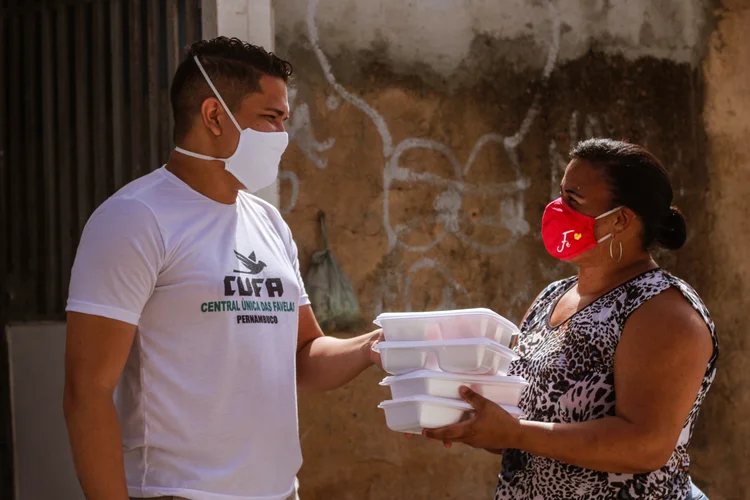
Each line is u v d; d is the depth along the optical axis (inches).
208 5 145.0
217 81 89.4
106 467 80.8
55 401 147.6
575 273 189.9
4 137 151.2
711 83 201.3
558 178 189.5
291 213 168.2
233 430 86.5
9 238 151.1
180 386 85.0
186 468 84.8
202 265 86.3
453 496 177.6
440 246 179.9
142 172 144.9
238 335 87.2
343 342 105.5
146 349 85.5
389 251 175.8
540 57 189.6
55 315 148.9
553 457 86.4
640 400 85.4
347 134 173.5
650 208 92.0
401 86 177.9
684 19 200.1
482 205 183.8
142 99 145.2
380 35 176.6
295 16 169.6
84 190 147.7
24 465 149.3
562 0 191.0
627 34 195.9
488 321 88.2
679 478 91.7
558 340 94.1
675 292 88.0
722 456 197.9
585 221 93.0
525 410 95.0
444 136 181.2
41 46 149.3
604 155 93.7
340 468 170.4
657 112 197.5
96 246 83.0
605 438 84.8
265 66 91.4
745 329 201.2
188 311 85.4
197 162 90.0
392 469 173.9
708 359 87.6
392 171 176.9
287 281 93.5
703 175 200.2
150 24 144.8
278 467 90.5
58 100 148.6
